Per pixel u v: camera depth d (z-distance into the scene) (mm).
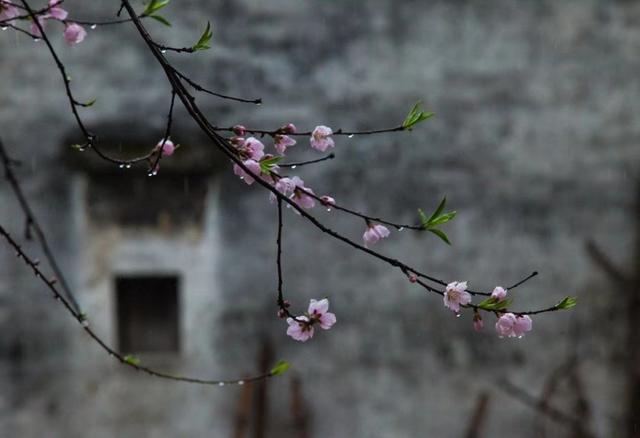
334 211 7785
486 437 7980
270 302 7793
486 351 7969
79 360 7641
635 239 8047
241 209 7754
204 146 7625
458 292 2607
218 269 7773
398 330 7902
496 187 7926
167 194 7711
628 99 8016
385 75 7793
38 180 7500
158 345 8008
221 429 7797
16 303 7504
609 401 8031
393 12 7797
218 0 7617
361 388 7883
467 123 7887
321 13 7742
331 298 7828
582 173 8008
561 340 8023
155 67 7555
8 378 7531
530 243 7984
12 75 7434
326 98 7742
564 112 7973
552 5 7926
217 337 7777
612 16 7973
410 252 7883
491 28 7887
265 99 7684
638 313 7980
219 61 7629
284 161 7684
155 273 7738
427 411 7938
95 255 7648
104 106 7535
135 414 7723
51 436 7613
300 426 7789
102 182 7617
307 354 7836
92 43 7484
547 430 8008
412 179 7840
